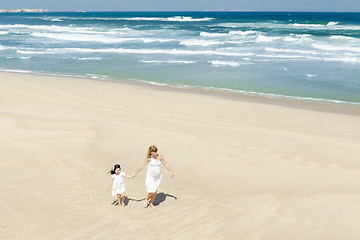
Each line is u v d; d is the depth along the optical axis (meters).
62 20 111.00
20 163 9.70
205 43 45.00
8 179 8.60
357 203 6.78
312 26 67.62
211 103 18.00
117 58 34.81
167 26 73.31
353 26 66.56
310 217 6.34
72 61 33.09
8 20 114.44
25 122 13.87
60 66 30.48
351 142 11.89
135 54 37.47
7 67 29.84
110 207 7.32
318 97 19.98
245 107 17.28
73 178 8.80
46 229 6.31
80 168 9.48
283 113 16.28
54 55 36.75
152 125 13.77
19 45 44.84
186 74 26.86
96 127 13.31
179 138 12.11
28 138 11.94
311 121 14.98
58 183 8.46
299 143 11.67
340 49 38.53
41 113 15.32
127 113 15.75
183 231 6.21
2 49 40.88
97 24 85.38
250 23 79.06
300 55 35.66
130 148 11.11
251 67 29.53
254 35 52.34
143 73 27.31
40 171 9.17
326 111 17.03
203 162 9.95
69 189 8.15
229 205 7.23
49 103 17.31
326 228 5.89
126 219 6.78
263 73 26.98
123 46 43.94
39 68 29.47
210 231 6.15
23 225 6.44
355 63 30.78
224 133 12.88
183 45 44.38
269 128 13.79
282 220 6.30
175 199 7.76
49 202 7.45
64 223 6.56
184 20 104.62
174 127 13.57
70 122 14.01
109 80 24.64
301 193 7.64
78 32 62.12
